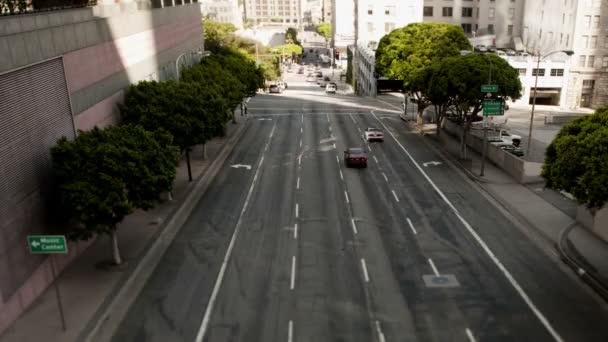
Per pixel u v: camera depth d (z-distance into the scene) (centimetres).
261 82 6925
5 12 2592
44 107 2314
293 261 2461
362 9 11556
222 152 4756
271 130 5950
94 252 2567
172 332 1900
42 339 1841
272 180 3828
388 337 1845
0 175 1945
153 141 2488
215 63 5744
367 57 10325
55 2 3120
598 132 2009
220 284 2250
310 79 15175
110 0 4091
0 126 1953
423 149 4884
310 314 2002
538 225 2884
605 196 1931
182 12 5431
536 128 6169
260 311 2030
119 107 3366
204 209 3216
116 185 2178
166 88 3641
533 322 1931
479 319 1955
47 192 2305
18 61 2083
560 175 2136
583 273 2270
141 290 2208
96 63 2994
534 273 2322
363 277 2292
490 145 4297
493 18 11338
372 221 2966
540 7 9406
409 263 2425
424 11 11556
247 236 2777
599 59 8050
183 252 2586
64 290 2195
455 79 4197
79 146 2269
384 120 6750
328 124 6378
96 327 1920
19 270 2030
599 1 7831
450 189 3597
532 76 8406
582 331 1872
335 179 3838
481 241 2677
